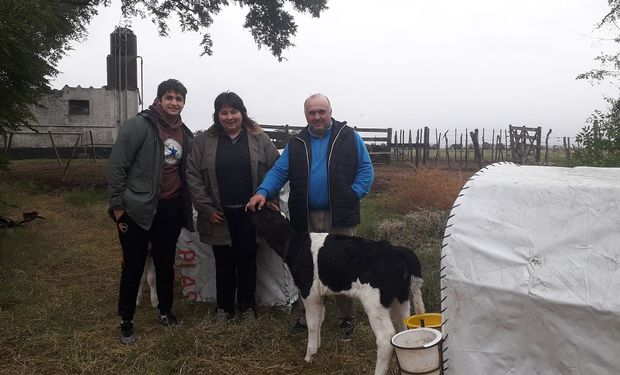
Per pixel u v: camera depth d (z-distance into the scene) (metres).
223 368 3.69
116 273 6.18
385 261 3.39
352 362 3.75
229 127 4.26
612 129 7.32
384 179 14.55
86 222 9.30
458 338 2.69
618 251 2.30
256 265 4.83
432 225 7.57
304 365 3.76
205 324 4.31
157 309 4.95
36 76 6.82
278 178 4.29
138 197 3.94
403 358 2.78
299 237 3.80
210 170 4.24
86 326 4.45
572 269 2.37
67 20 8.58
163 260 4.36
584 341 2.28
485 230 2.71
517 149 20.66
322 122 4.06
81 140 24.16
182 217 4.39
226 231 4.34
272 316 4.61
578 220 2.47
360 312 4.66
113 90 24.73
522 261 2.54
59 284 5.70
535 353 2.43
